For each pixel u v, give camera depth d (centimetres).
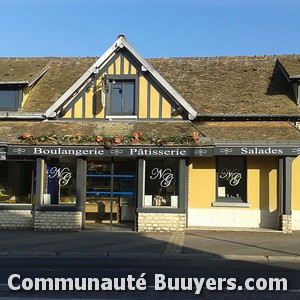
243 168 1730
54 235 1510
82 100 1769
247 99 1784
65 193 1675
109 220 1762
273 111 1698
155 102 1739
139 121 1728
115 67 1755
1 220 1691
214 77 1948
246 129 1659
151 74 1728
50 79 2009
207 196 1730
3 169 1730
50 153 1580
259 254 1182
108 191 1744
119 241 1388
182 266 1059
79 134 1612
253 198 1708
